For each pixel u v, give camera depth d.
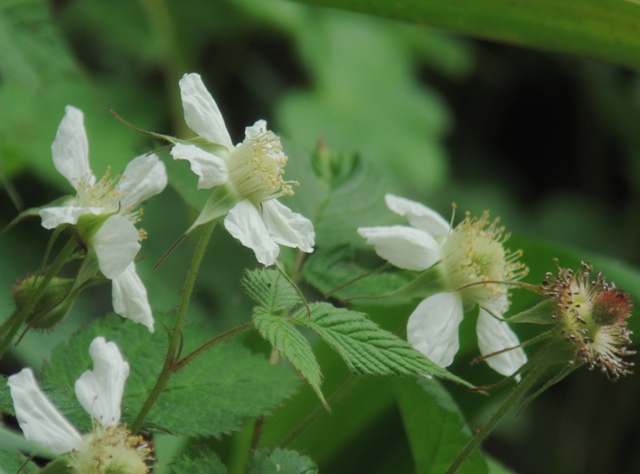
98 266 0.31
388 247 0.34
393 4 0.36
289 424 0.36
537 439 0.70
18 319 0.30
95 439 0.30
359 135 0.67
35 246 0.49
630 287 0.37
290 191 0.32
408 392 0.34
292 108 0.66
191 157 0.31
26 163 0.48
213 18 0.65
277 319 0.30
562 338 0.31
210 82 0.67
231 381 0.33
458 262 0.34
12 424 0.32
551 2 0.35
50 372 0.32
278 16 0.67
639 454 0.69
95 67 0.63
